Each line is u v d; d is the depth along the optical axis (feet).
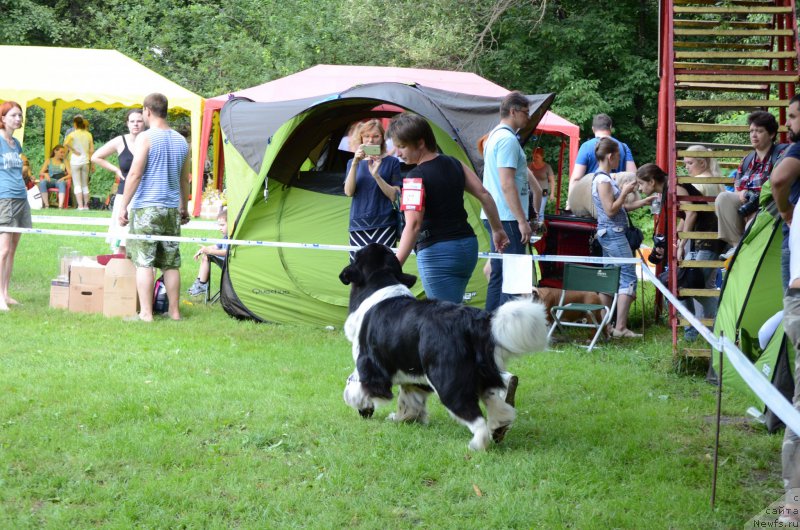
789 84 25.88
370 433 15.38
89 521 11.60
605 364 22.45
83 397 17.03
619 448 15.12
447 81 44.19
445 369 14.10
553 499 12.57
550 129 45.57
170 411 16.42
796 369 12.43
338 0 79.82
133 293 26.08
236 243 25.61
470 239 16.61
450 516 12.02
